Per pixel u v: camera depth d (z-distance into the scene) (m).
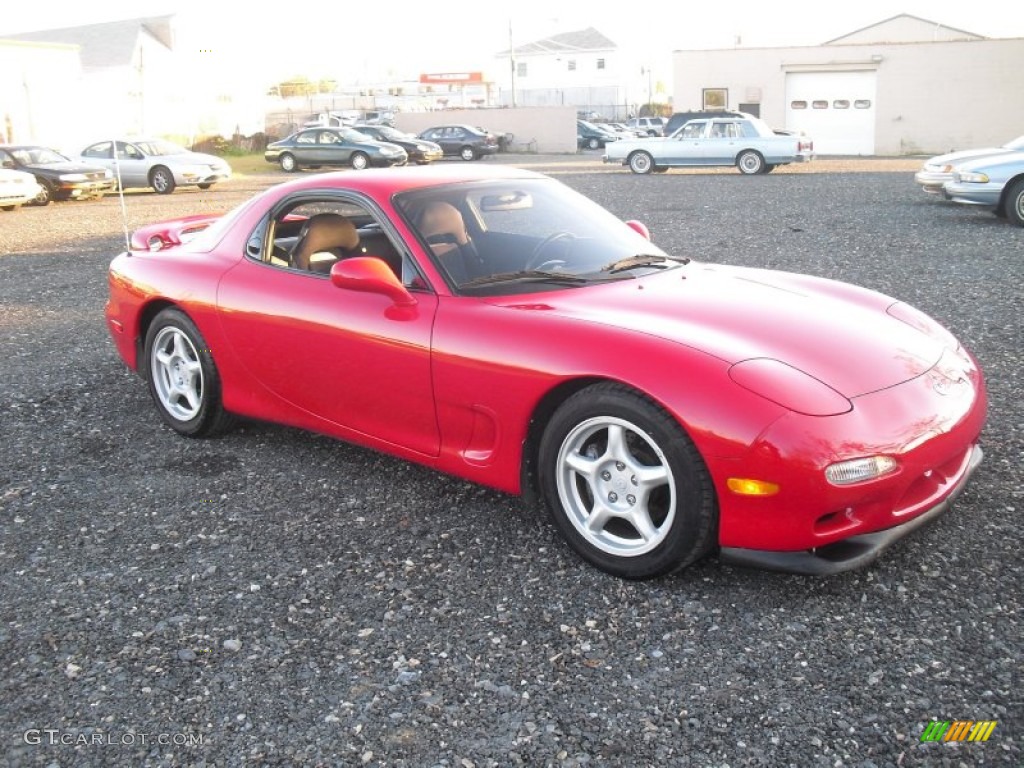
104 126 34.69
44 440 4.77
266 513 3.83
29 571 3.39
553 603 3.06
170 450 4.59
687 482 2.93
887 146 35.59
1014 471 3.89
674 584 3.14
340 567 3.35
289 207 4.29
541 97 81.50
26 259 11.52
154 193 22.75
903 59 34.59
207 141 41.22
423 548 3.47
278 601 3.13
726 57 36.50
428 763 2.34
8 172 18.45
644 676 2.65
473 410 3.45
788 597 3.02
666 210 15.11
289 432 4.80
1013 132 34.22
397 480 4.12
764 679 2.61
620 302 3.45
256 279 4.22
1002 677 2.57
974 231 11.41
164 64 41.22
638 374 2.97
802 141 23.80
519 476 3.39
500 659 2.76
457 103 82.75
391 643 2.86
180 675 2.74
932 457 2.97
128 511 3.89
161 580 3.30
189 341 4.51
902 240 10.77
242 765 2.35
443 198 3.94
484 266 3.70
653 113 72.06
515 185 4.27
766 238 11.27
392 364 3.64
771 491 2.79
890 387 3.04
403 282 3.72
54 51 31.80
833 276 8.52
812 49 35.44
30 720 2.55
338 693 2.63
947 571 3.12
